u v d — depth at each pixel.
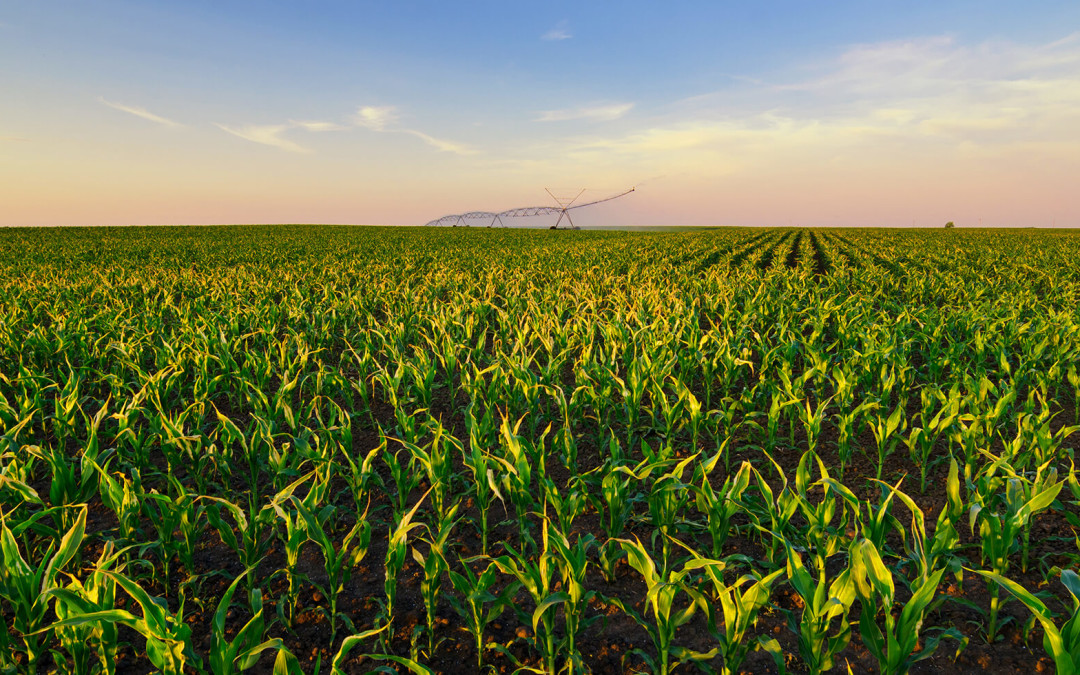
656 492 4.30
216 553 4.81
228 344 9.46
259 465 5.74
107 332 10.57
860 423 7.08
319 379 7.43
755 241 51.28
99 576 2.95
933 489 5.72
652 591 3.17
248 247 40.94
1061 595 4.11
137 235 59.88
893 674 2.98
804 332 12.29
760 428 6.30
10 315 11.26
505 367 9.30
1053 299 14.62
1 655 3.31
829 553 3.77
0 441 4.78
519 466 4.61
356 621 4.05
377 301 16.02
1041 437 5.03
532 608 4.20
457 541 5.04
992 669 3.51
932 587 2.88
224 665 2.79
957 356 8.66
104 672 3.23
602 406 6.75
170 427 5.28
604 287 18.62
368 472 4.97
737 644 3.18
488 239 56.44
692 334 9.03
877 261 29.17
